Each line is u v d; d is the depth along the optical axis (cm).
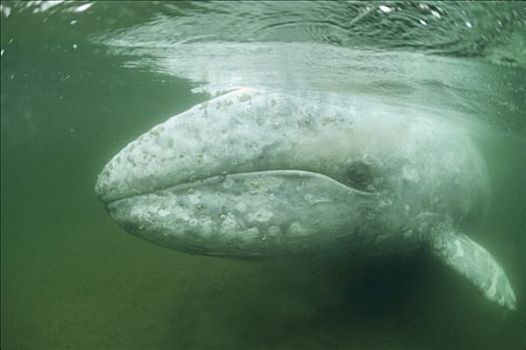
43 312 604
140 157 362
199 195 358
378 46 634
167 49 783
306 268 589
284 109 378
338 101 557
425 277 570
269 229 373
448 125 710
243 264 646
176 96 1252
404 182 438
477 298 579
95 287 666
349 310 537
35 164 4206
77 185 3312
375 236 442
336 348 480
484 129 1071
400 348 484
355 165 403
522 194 1537
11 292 680
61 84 1361
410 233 461
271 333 506
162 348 501
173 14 624
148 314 573
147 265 709
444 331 515
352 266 557
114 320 568
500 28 544
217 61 806
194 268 664
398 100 827
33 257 856
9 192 3962
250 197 362
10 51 934
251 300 567
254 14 584
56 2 649
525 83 728
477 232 697
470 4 508
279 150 364
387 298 557
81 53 906
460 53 628
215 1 569
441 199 486
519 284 783
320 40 637
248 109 368
